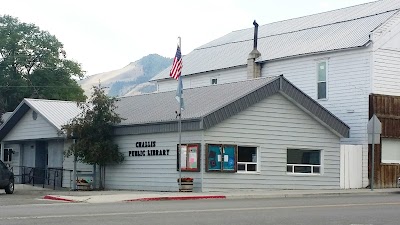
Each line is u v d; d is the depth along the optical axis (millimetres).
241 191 31594
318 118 34750
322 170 35281
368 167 37438
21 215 18281
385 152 38375
